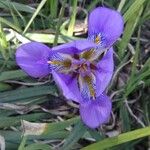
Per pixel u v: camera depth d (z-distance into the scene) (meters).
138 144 0.15
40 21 0.15
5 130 0.14
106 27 0.13
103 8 0.13
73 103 0.15
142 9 0.15
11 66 0.15
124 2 0.15
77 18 0.16
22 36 0.15
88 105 0.13
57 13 0.16
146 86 0.15
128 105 0.15
